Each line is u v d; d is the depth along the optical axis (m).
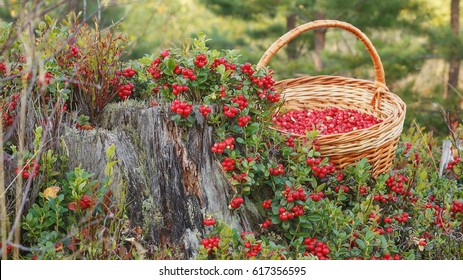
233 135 3.16
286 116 4.01
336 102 4.34
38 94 2.88
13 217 2.78
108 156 2.77
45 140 2.86
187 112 2.93
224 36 9.62
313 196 3.08
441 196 3.74
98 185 2.79
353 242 3.09
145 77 3.35
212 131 3.08
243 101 3.11
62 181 2.88
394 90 8.38
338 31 8.83
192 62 3.12
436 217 3.40
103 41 3.22
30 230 2.72
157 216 2.95
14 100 2.94
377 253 2.99
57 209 2.75
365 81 4.25
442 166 4.15
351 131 3.57
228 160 3.04
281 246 2.92
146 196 2.95
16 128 2.88
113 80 3.27
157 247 2.93
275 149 3.27
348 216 3.07
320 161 3.40
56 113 2.91
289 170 3.29
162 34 9.60
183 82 3.07
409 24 8.56
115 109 3.12
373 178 3.45
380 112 4.10
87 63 3.15
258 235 3.13
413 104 8.12
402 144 4.38
